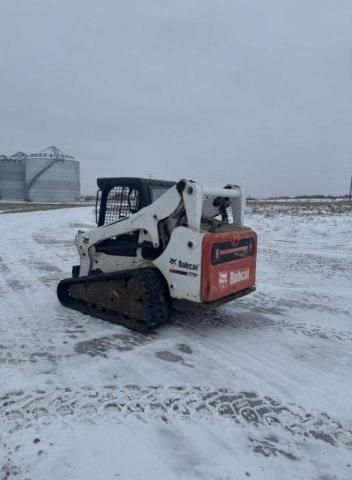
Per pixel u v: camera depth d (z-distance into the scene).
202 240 4.37
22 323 5.04
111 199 5.54
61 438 2.63
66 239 14.92
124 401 3.12
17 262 9.68
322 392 3.41
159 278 4.79
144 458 2.46
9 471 2.31
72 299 5.90
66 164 81.94
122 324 4.94
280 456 2.55
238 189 5.29
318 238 14.27
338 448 2.66
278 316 5.61
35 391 3.24
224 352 4.23
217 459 2.48
